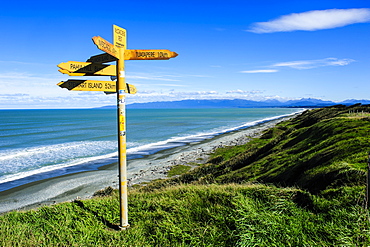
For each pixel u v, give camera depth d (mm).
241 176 16875
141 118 151625
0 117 171375
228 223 5367
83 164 33719
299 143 20984
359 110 38719
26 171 30219
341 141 13914
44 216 6414
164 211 6242
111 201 7383
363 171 7562
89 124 105312
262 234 4797
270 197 6266
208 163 30234
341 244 4430
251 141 44812
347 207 5566
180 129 82062
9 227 5801
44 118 157750
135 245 4934
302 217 5379
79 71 5504
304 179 10578
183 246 4812
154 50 5738
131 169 30656
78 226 5707
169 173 27297
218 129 81062
